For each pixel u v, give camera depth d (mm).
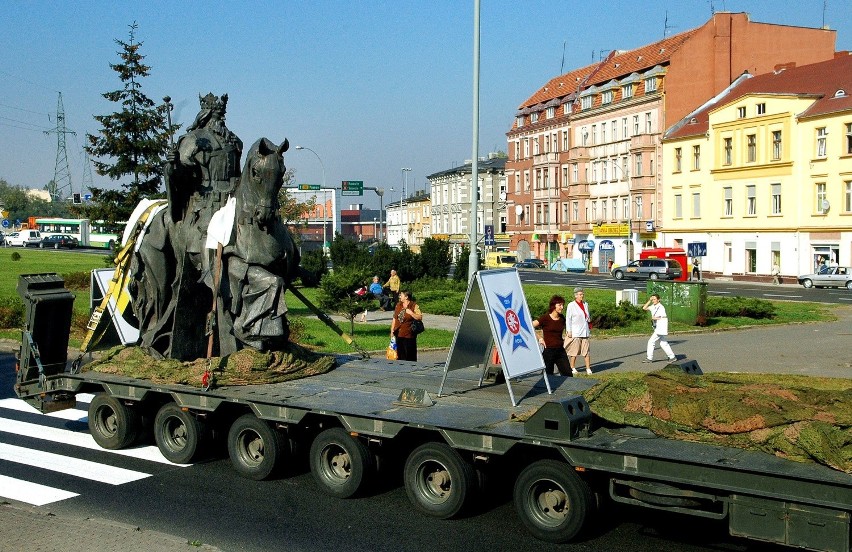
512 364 9375
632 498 7312
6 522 8242
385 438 8734
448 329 26953
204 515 8766
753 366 19578
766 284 54812
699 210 63562
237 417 10695
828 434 6672
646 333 27016
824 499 6223
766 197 57406
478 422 8352
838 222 52312
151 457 11219
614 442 7504
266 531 8258
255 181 11086
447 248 44531
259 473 9922
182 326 11805
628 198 71500
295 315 30141
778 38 67750
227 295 11336
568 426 7477
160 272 12258
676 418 7676
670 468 6918
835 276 49375
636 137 68938
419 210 116250
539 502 8008
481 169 99312
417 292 38562
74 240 92250
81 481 10117
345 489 9180
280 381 10883
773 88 58625
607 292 42250
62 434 12719
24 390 12297
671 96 67062
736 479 6613
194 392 10281
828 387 8742
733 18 66812
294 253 11664
